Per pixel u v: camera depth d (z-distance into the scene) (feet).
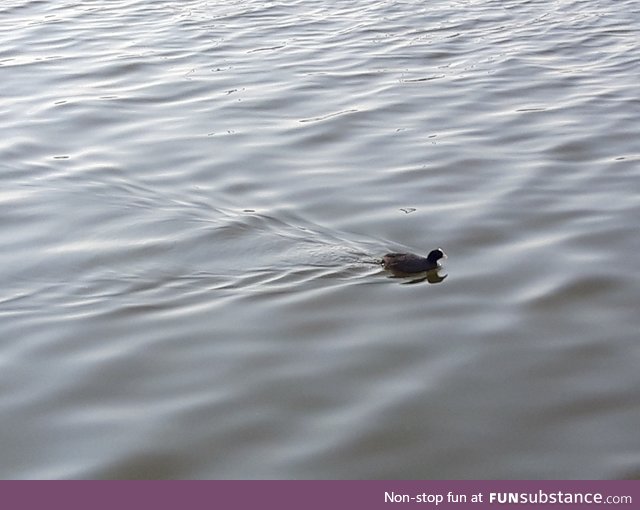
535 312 39.50
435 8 87.71
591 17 84.53
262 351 36.86
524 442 32.12
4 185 52.34
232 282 41.93
